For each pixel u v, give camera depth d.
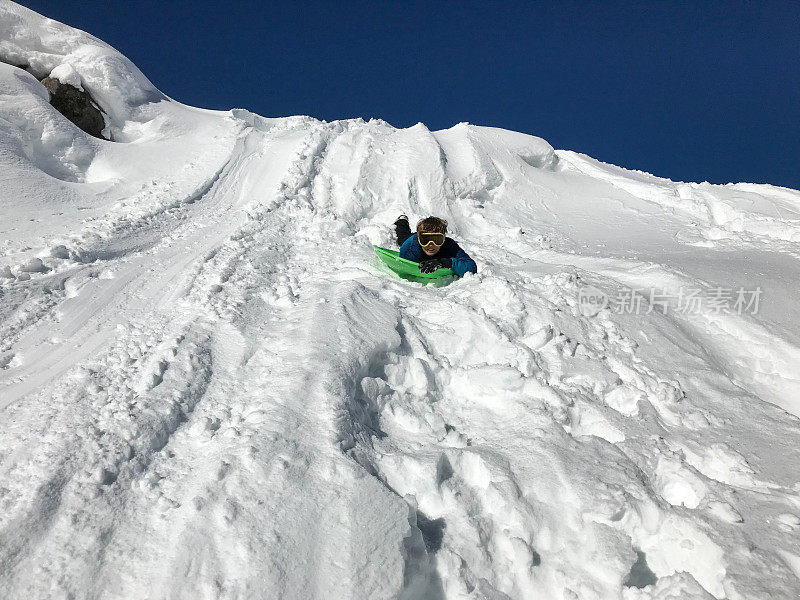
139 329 3.58
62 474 2.21
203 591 1.74
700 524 2.10
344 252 5.59
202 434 2.55
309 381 2.80
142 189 7.48
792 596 1.78
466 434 2.87
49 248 4.72
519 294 4.13
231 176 8.16
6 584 1.77
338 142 8.56
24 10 10.61
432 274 4.93
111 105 10.46
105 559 1.89
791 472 2.40
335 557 1.89
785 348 3.65
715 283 4.65
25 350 3.37
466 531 2.18
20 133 7.78
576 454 2.55
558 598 2.01
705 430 2.78
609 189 8.83
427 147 8.45
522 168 8.94
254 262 5.00
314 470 2.21
